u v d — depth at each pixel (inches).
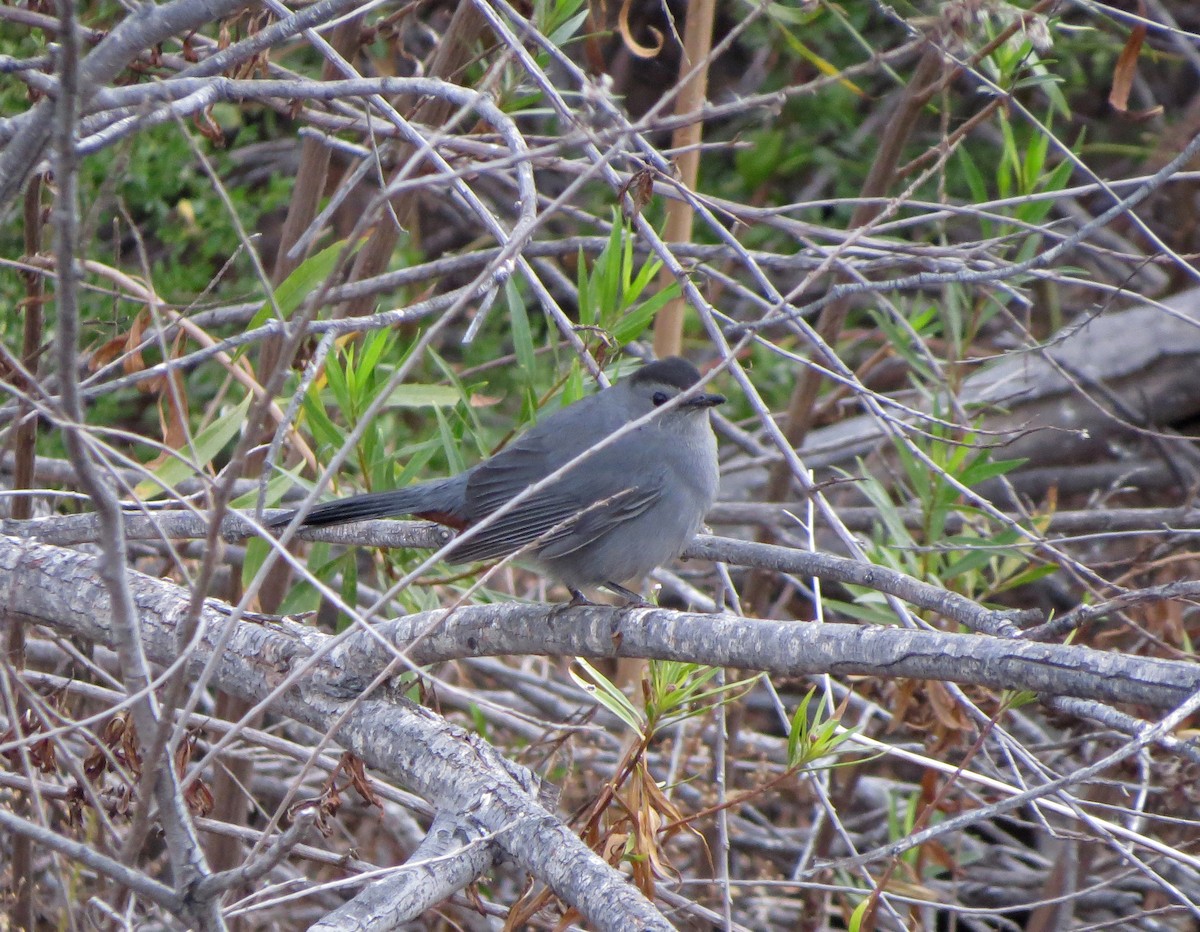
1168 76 668.1
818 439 586.6
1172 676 202.4
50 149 258.8
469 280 570.6
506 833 228.8
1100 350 565.6
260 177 628.7
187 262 554.9
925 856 390.3
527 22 302.5
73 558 295.9
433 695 301.4
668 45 639.1
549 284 601.9
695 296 296.0
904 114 426.6
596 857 221.5
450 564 340.5
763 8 238.7
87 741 339.0
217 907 192.9
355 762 265.0
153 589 292.2
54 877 348.5
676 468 332.2
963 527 462.6
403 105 425.7
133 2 286.5
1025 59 379.6
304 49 560.4
